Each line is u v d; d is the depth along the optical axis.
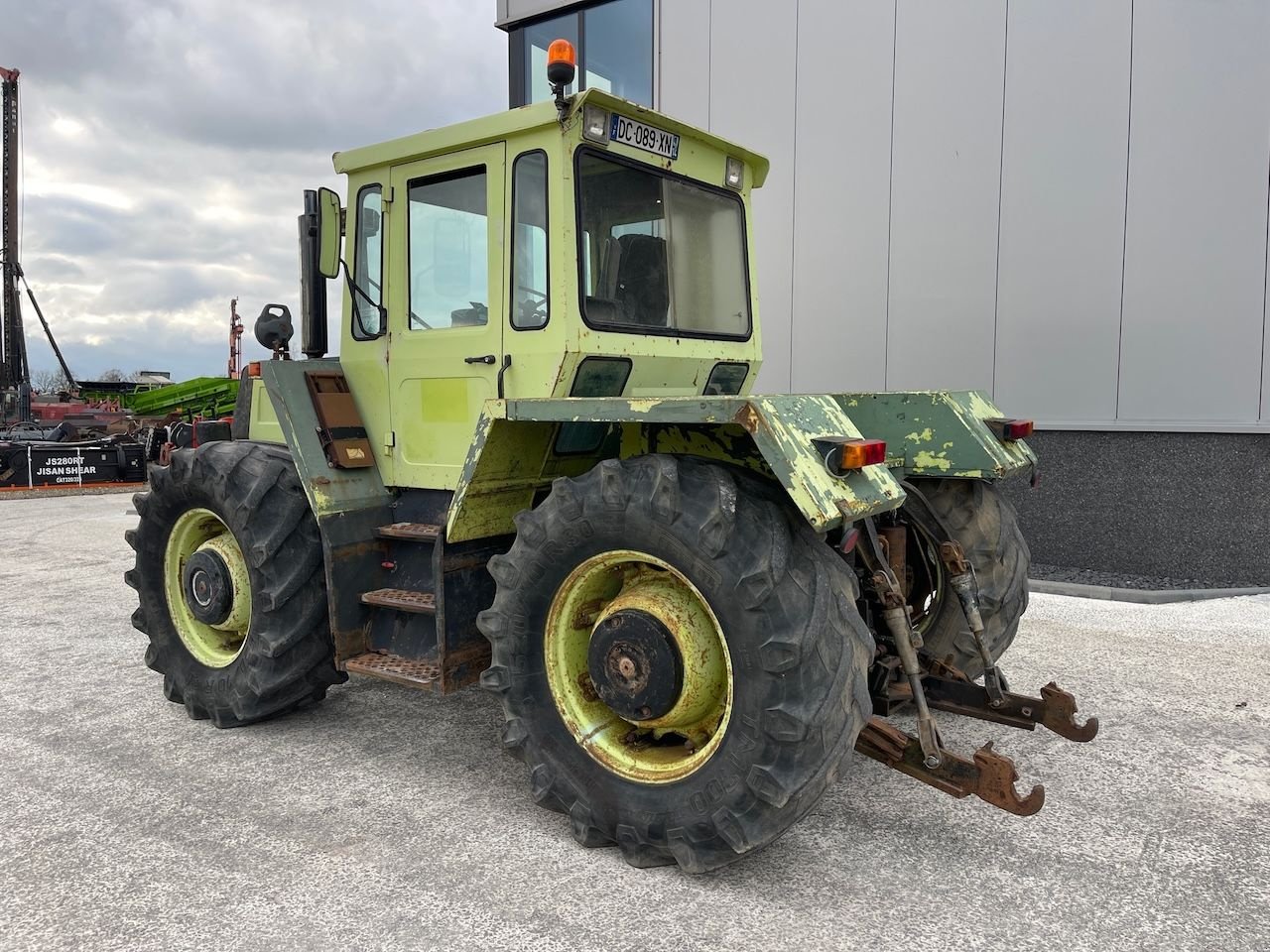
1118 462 6.20
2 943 2.17
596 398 2.80
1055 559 6.50
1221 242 5.71
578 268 2.88
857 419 3.40
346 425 3.44
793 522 2.43
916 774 2.58
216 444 3.72
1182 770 3.11
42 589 6.39
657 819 2.46
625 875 2.48
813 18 7.19
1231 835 2.66
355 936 2.19
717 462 2.69
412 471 3.39
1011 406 6.56
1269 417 5.66
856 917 2.25
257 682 3.45
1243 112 5.57
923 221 6.82
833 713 2.28
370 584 3.37
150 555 3.89
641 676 2.48
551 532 2.62
